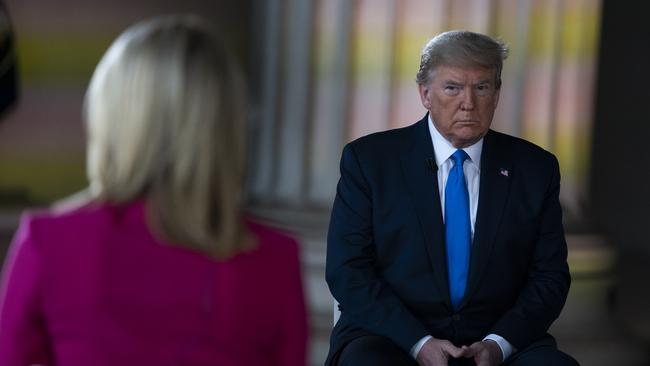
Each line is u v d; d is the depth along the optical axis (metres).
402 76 10.98
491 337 6.58
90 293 3.70
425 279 6.80
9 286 3.76
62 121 15.56
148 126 3.74
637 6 17.72
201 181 3.76
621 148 17.84
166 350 3.69
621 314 14.61
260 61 12.00
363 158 7.05
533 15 11.09
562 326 11.09
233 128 3.83
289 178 11.59
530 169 7.05
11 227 14.40
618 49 17.83
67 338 3.70
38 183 15.58
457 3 10.88
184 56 3.78
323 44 11.33
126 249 3.74
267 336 3.91
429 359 6.38
